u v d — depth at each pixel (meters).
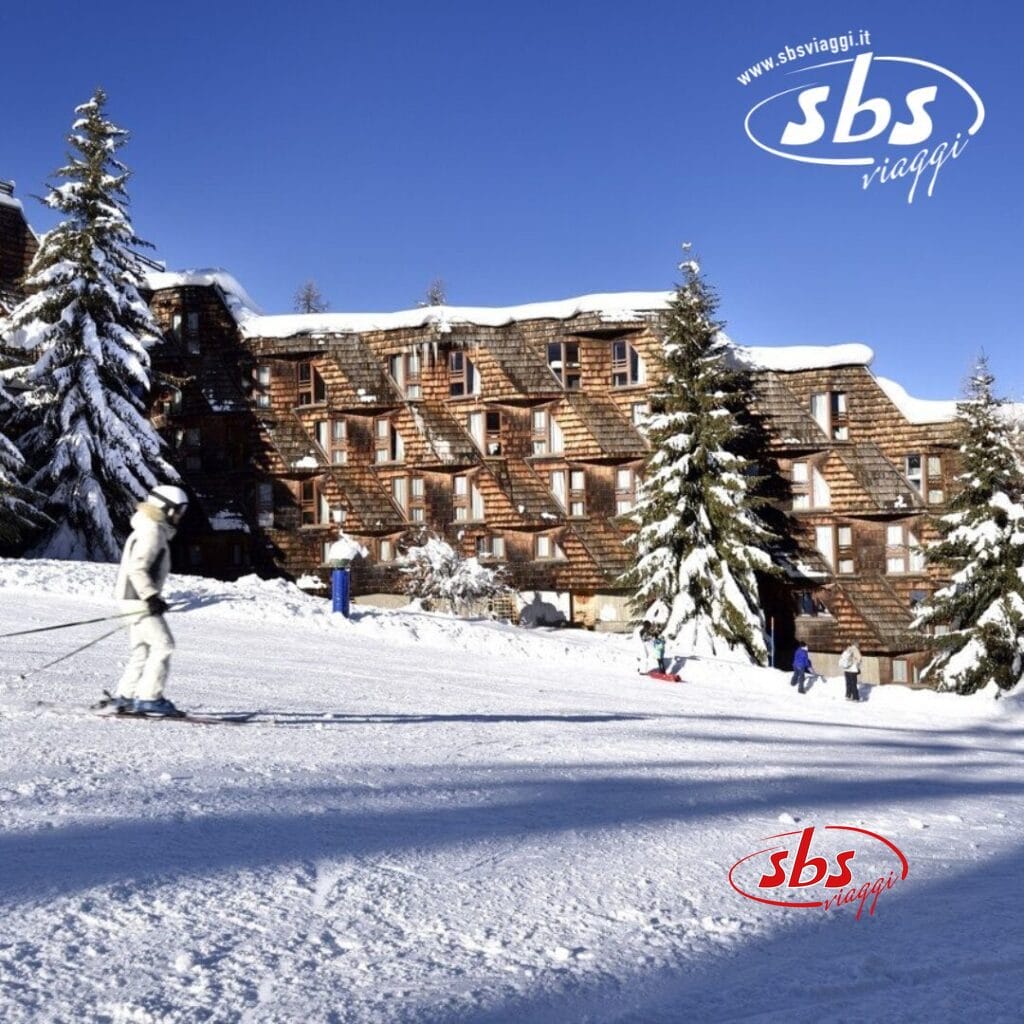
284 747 7.68
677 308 38.28
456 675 20.14
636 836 5.31
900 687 28.66
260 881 3.87
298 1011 2.60
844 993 2.95
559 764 8.09
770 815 6.25
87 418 38.25
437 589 40.03
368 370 45.84
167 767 6.34
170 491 9.06
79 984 2.69
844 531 41.88
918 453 41.50
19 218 47.25
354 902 3.69
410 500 45.22
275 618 26.80
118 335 38.75
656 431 37.38
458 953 3.17
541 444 44.28
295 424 46.38
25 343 38.03
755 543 37.22
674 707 18.03
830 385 42.06
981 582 32.75
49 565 28.97
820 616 41.59
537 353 44.31
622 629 42.88
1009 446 33.75
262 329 46.28
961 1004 2.85
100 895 3.52
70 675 12.63
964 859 5.12
